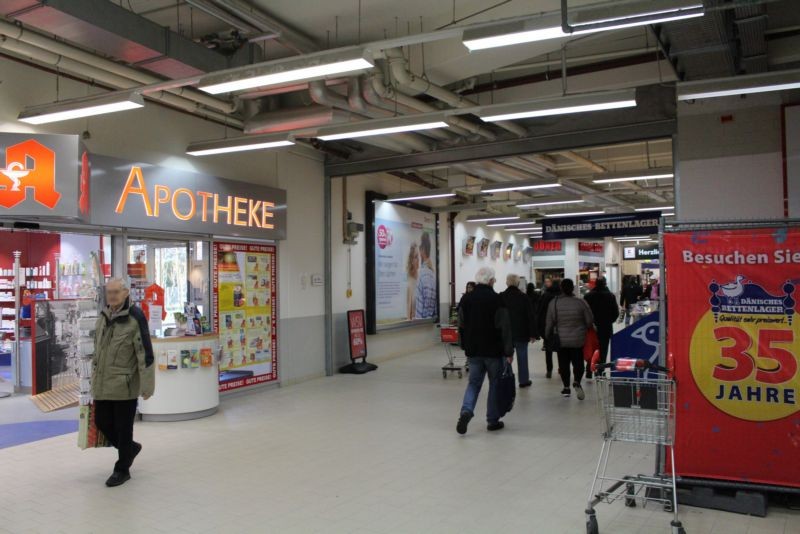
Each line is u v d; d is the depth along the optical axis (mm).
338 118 7031
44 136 5738
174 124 7633
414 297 13352
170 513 4074
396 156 9617
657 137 7648
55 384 8406
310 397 8281
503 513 3996
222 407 7629
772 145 7109
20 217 5793
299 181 9789
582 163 11914
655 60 7680
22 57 6078
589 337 8000
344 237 10898
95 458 5379
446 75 6820
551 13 4102
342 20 6406
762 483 3922
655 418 3617
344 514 4020
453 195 12469
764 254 3994
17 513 4090
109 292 4629
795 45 6574
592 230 12070
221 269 8219
